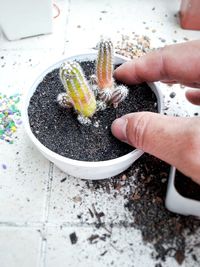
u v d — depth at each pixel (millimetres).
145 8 174
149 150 94
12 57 153
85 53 119
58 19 167
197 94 126
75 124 109
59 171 121
